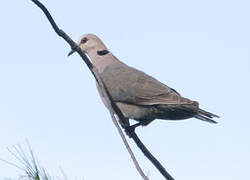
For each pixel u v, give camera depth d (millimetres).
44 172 5898
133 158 7297
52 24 7738
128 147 7410
